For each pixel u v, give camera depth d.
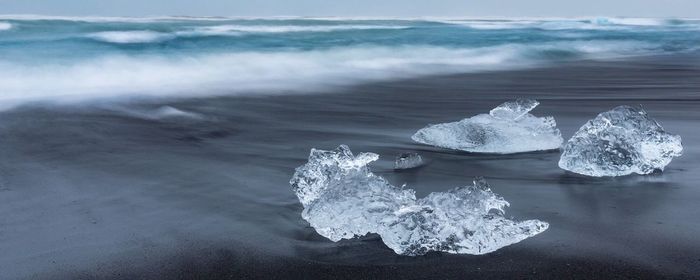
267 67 11.91
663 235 3.19
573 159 4.46
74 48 11.38
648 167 4.35
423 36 18.31
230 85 9.97
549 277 2.76
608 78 11.36
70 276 2.87
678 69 13.03
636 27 27.72
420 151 5.27
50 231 3.43
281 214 3.67
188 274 2.88
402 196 3.41
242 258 3.04
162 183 4.34
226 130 6.30
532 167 4.64
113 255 3.09
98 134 6.07
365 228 3.23
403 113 7.43
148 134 6.09
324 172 3.73
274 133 6.16
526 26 25.31
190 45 13.06
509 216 3.53
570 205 3.71
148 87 9.43
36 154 5.23
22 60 10.11
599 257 2.94
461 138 5.32
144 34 13.72
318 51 13.92
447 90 9.72
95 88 9.09
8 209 3.79
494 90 9.70
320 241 3.24
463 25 24.52
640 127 4.42
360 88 9.93
